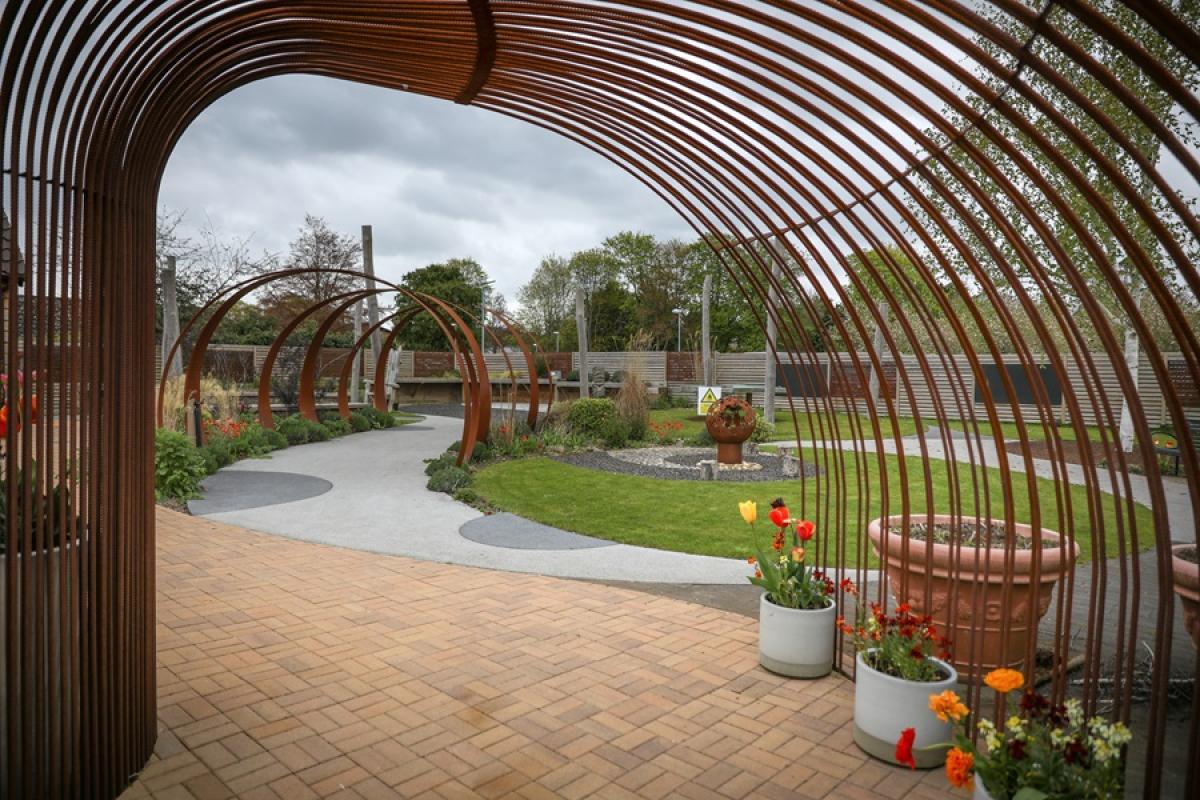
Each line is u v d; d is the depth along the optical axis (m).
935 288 3.28
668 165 4.25
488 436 13.16
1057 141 6.40
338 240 30.55
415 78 3.50
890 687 3.16
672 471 11.66
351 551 6.64
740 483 10.55
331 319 15.43
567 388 27.22
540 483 10.30
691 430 17.50
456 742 3.29
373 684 3.87
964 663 3.99
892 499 9.42
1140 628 4.85
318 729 3.37
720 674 4.09
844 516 4.34
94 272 2.52
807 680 4.03
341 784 2.93
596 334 44.19
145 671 3.06
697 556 6.62
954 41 2.19
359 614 4.97
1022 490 9.99
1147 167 1.87
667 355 28.64
